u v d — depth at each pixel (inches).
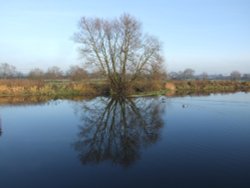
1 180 504.7
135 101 1612.9
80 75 1980.8
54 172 540.1
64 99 1700.3
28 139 774.5
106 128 917.8
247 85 2842.0
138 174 525.7
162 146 697.0
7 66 3993.6
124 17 1791.3
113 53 1833.2
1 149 685.9
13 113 1191.6
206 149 665.6
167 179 501.0
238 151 647.8
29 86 1881.2
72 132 860.0
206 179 498.9
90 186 478.0
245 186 471.2
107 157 624.7
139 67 1850.4
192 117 1077.8
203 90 2554.1
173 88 2474.2
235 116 1090.7
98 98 1758.1
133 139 773.9
